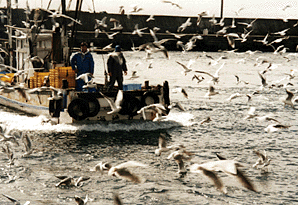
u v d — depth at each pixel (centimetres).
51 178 1173
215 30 8175
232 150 1498
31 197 1041
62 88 1705
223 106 2394
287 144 1595
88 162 1328
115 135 1659
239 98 2683
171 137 1662
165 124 1853
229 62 5675
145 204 1020
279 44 7956
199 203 1030
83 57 1734
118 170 505
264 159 1126
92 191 1090
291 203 1041
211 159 1380
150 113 1861
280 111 2272
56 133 1656
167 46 7888
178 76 3956
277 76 4062
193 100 2589
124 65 1748
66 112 1750
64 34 1931
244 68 4900
